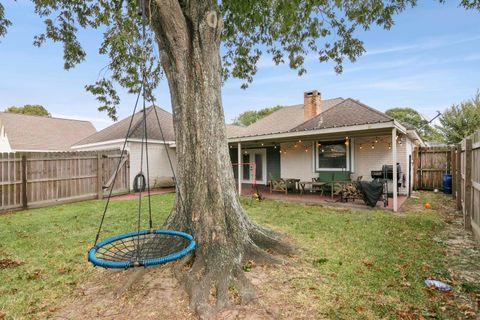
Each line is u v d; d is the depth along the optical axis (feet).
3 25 18.39
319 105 42.86
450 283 9.84
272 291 9.14
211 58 11.70
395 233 16.20
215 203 11.25
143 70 10.15
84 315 8.07
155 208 25.88
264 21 19.86
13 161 25.82
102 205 28.14
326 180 35.01
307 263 11.52
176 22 10.78
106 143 42.70
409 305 8.32
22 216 22.86
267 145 43.52
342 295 8.91
